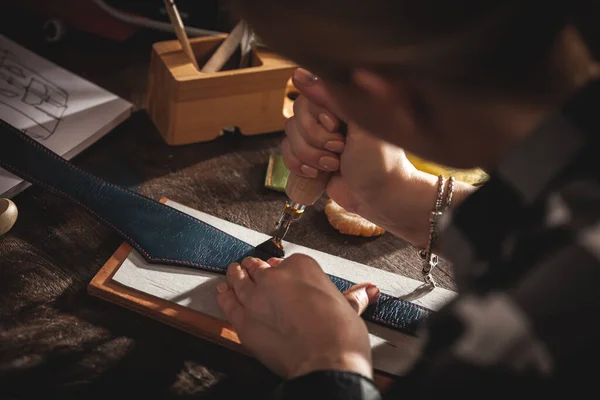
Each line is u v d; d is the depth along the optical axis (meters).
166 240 0.88
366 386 0.61
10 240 0.87
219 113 1.07
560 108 0.45
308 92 0.76
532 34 0.40
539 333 0.45
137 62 1.25
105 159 1.03
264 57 1.08
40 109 1.05
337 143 0.78
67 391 0.71
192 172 1.04
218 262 0.86
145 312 0.81
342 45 0.42
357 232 0.96
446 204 0.82
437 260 0.87
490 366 0.48
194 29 1.27
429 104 0.46
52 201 0.94
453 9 0.38
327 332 0.67
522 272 0.47
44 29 1.24
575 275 0.45
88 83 1.12
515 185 0.48
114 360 0.75
